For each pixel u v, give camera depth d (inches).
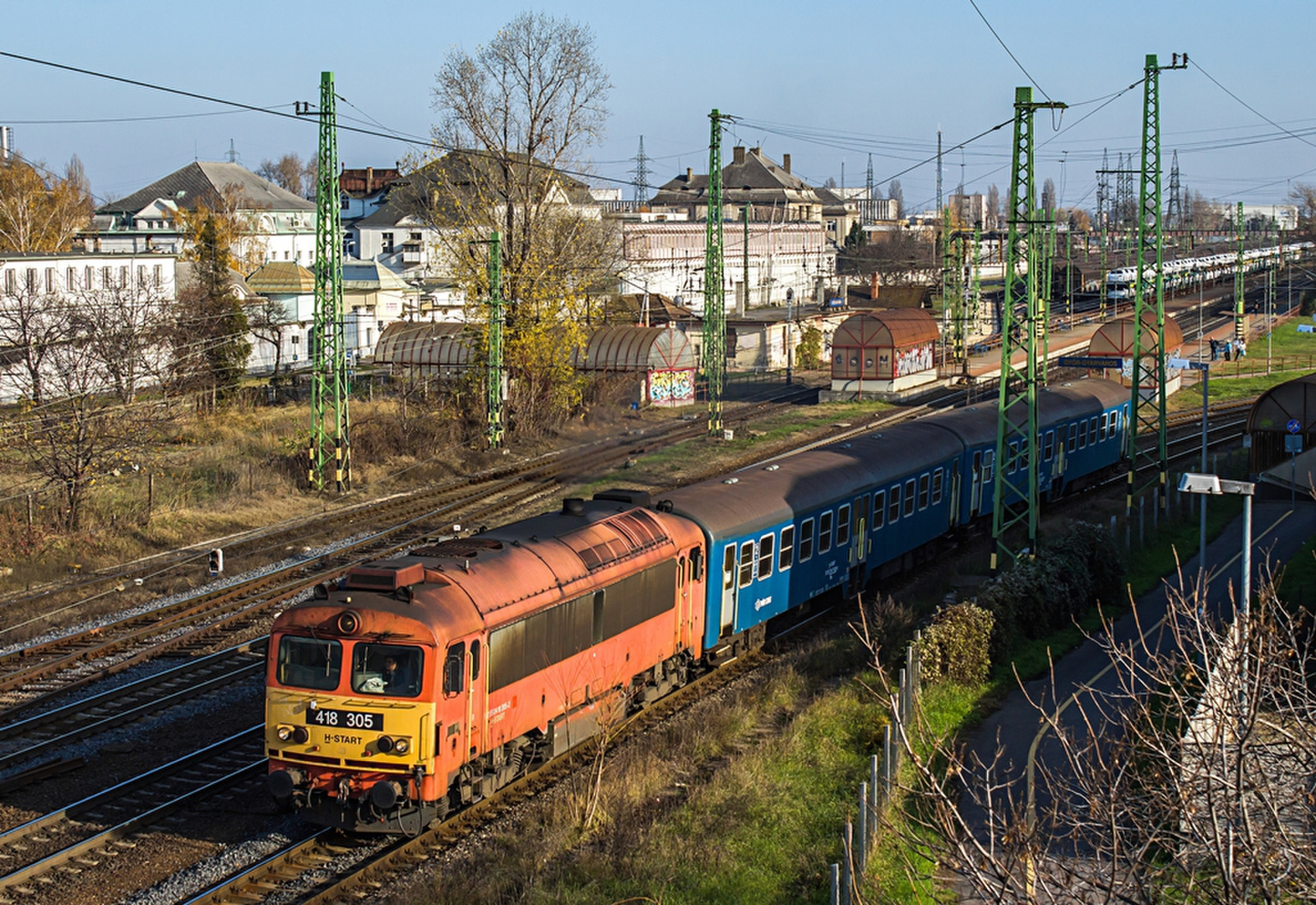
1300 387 1566.2
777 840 604.4
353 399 2180.1
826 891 549.0
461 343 2229.3
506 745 652.1
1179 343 2824.8
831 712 789.9
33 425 1364.4
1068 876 355.3
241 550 1243.8
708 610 870.4
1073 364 1939.0
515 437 1940.2
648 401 2304.4
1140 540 1321.4
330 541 1294.3
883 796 613.3
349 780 584.1
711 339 1990.7
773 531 948.6
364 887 561.3
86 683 844.6
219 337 2055.9
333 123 1498.5
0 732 743.1
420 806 588.4
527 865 570.6
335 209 1510.8
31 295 1744.6
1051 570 1053.8
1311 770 374.6
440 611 591.8
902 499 1188.5
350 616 581.9
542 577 675.4
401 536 1318.9
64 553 1205.7
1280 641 423.5
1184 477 760.3
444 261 2113.7
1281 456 1590.8
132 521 1314.0
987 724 797.9
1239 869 354.0
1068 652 970.1
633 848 587.2
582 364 2324.1
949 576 1208.8
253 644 927.7
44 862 569.9
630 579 755.4
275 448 1681.8
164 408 1668.3
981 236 3309.5
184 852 597.0
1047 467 1533.0
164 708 802.2
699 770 712.4
